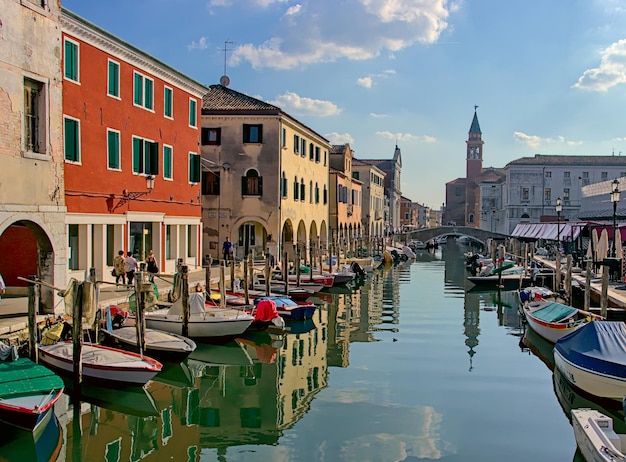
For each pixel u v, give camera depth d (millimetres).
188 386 14172
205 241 33969
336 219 51000
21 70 14742
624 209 42094
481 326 22109
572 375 12977
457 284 37062
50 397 10141
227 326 17625
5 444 10141
